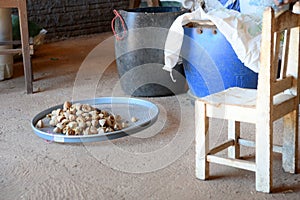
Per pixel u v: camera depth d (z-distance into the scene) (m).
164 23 3.54
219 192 2.20
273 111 2.11
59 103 3.64
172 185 2.29
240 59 2.97
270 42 2.03
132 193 2.22
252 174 2.38
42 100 3.73
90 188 2.27
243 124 3.08
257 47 2.93
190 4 3.78
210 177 2.36
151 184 2.30
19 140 2.91
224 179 2.33
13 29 4.88
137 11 3.95
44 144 2.84
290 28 2.16
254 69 2.95
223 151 2.67
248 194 2.17
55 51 5.75
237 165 2.24
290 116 2.31
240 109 2.18
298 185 2.25
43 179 2.38
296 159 2.36
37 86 4.14
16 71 4.70
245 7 3.17
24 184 2.33
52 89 4.04
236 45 2.94
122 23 3.65
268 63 2.05
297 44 2.24
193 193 2.20
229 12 3.06
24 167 2.52
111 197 2.18
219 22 2.96
